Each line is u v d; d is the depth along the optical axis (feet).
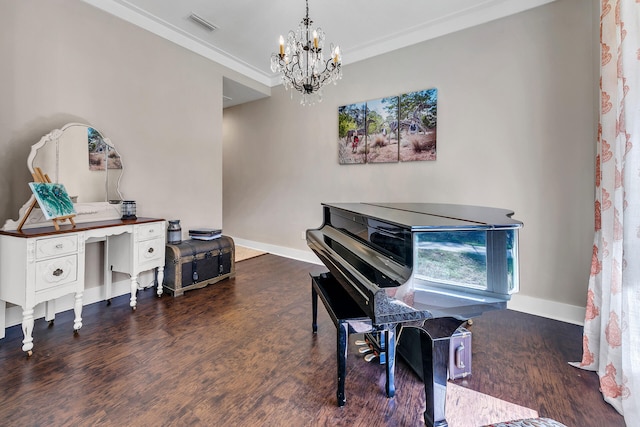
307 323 7.52
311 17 9.37
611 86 5.16
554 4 7.87
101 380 5.16
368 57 11.38
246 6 8.87
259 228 15.85
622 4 4.37
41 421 4.23
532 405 4.72
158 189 10.13
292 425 4.25
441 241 3.97
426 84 10.10
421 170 10.36
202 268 9.94
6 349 6.10
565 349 6.42
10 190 6.92
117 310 8.18
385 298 3.68
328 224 8.35
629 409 4.21
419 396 4.92
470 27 9.17
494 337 6.97
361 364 5.80
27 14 7.09
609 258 5.13
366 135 11.62
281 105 14.47
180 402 4.67
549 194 8.11
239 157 16.55
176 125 10.59
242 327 7.27
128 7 8.96
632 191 4.19
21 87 7.04
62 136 7.58
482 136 9.09
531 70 8.25
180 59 10.61
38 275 6.03
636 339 4.16
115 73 8.82
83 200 8.03
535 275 8.38
